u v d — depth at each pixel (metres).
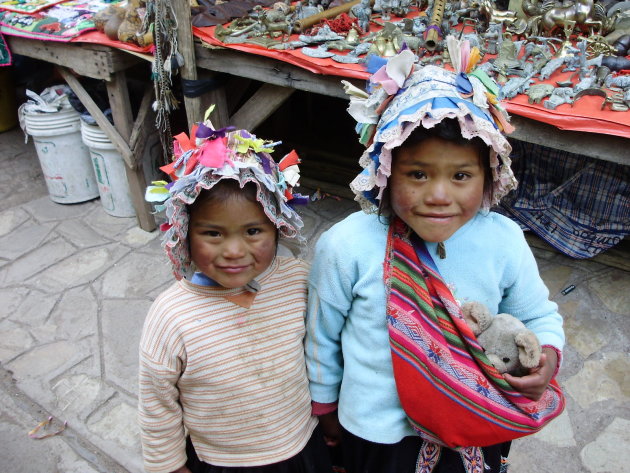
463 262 1.10
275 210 1.07
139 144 3.04
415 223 1.00
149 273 2.95
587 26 2.62
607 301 2.65
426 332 1.07
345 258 1.11
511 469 1.93
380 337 1.13
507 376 1.07
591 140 1.97
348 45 2.48
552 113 1.97
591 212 2.87
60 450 2.06
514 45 2.33
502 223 1.12
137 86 3.40
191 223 1.06
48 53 3.01
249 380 1.17
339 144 3.95
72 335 2.56
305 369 1.27
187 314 1.13
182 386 1.18
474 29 2.75
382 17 2.93
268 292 1.19
